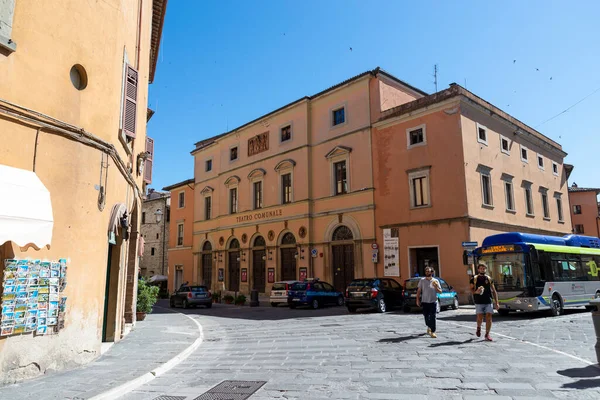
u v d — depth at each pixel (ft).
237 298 100.17
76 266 28.12
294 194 102.78
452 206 75.41
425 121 81.20
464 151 75.77
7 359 23.57
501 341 34.55
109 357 31.09
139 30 44.57
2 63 24.21
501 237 56.29
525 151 98.43
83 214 28.84
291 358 30.68
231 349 36.70
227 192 124.57
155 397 21.72
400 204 82.38
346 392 20.58
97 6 30.94
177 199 148.46
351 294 67.00
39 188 23.75
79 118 28.68
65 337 27.02
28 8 25.85
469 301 70.95
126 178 39.78
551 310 54.75
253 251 113.60
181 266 141.59
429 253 78.79
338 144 95.04
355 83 92.99
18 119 24.79
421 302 38.63
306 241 97.71
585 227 162.61
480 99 83.05
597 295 61.87
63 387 22.66
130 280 50.75
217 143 131.64
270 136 112.27
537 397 18.92
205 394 21.70
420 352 30.42
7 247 24.00
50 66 26.91
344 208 91.50
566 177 117.39
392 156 84.99
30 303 24.88
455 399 18.92
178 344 37.29
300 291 80.59
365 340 37.14
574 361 26.35
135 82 39.32
